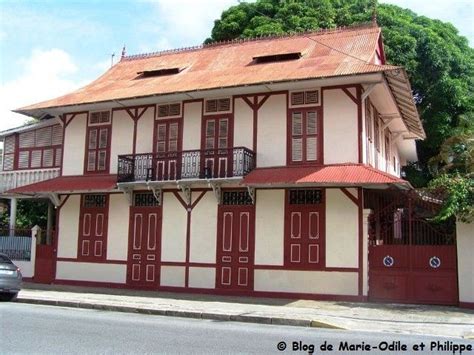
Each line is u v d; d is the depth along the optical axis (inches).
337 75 643.5
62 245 848.3
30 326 446.9
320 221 677.9
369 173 636.1
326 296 661.3
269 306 605.3
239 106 746.8
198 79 784.9
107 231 815.1
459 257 606.2
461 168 940.0
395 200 653.9
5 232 926.4
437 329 475.2
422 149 1309.1
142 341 384.8
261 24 1221.1
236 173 707.4
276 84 684.7
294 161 702.5
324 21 1222.9
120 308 591.8
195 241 749.3
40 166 964.6
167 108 797.9
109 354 338.6
